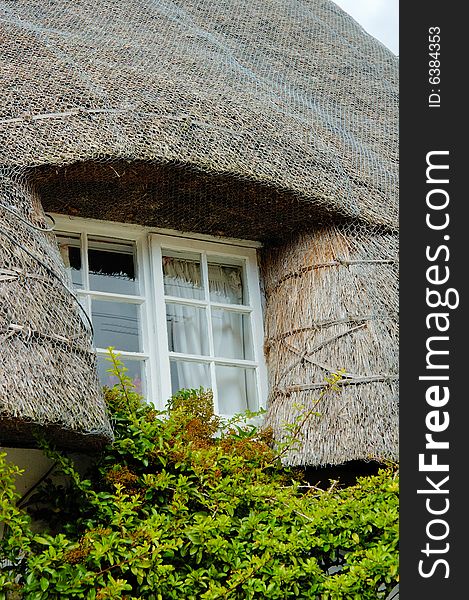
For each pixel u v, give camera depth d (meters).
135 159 5.58
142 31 7.15
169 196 6.00
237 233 6.48
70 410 4.50
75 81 5.90
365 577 4.77
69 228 6.05
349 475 5.83
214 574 4.83
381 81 8.16
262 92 6.93
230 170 5.84
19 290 4.69
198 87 6.47
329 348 5.84
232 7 8.23
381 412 5.56
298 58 7.91
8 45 6.08
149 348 6.02
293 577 4.86
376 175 6.72
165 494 5.15
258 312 6.46
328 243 6.22
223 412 6.18
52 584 4.52
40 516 5.09
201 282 6.43
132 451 5.17
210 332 6.28
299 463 5.57
